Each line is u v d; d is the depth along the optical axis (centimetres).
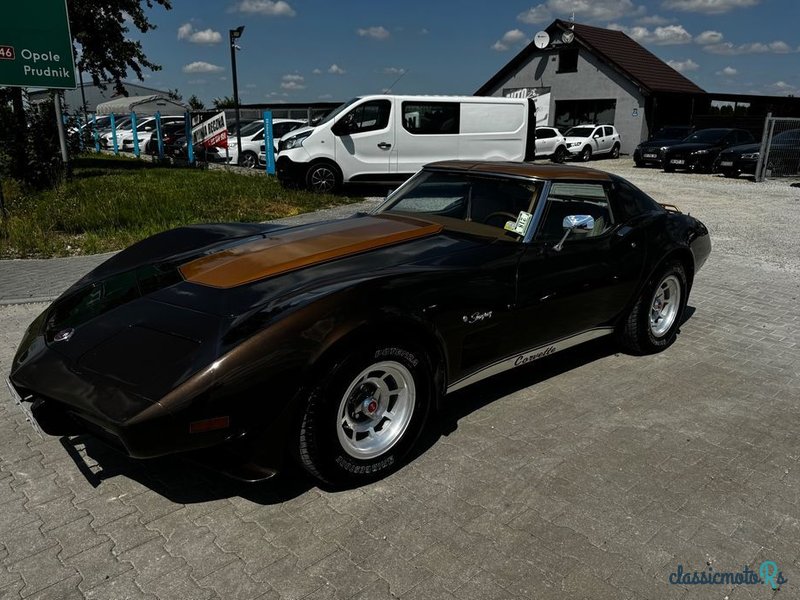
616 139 2853
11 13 1073
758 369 445
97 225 938
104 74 2367
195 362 246
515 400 386
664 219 459
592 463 315
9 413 367
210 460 256
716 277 718
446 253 336
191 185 1341
